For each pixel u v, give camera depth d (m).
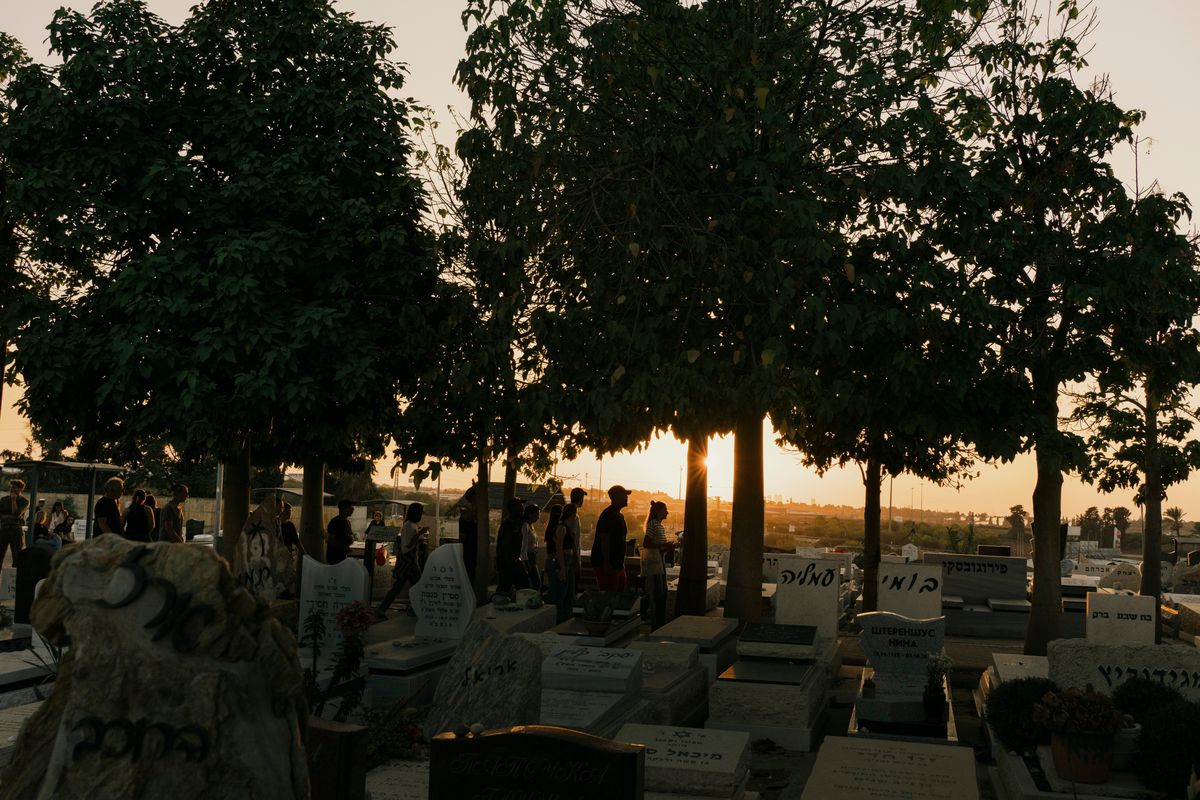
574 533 20.53
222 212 18.81
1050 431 16.64
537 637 14.18
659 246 16.05
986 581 24.17
